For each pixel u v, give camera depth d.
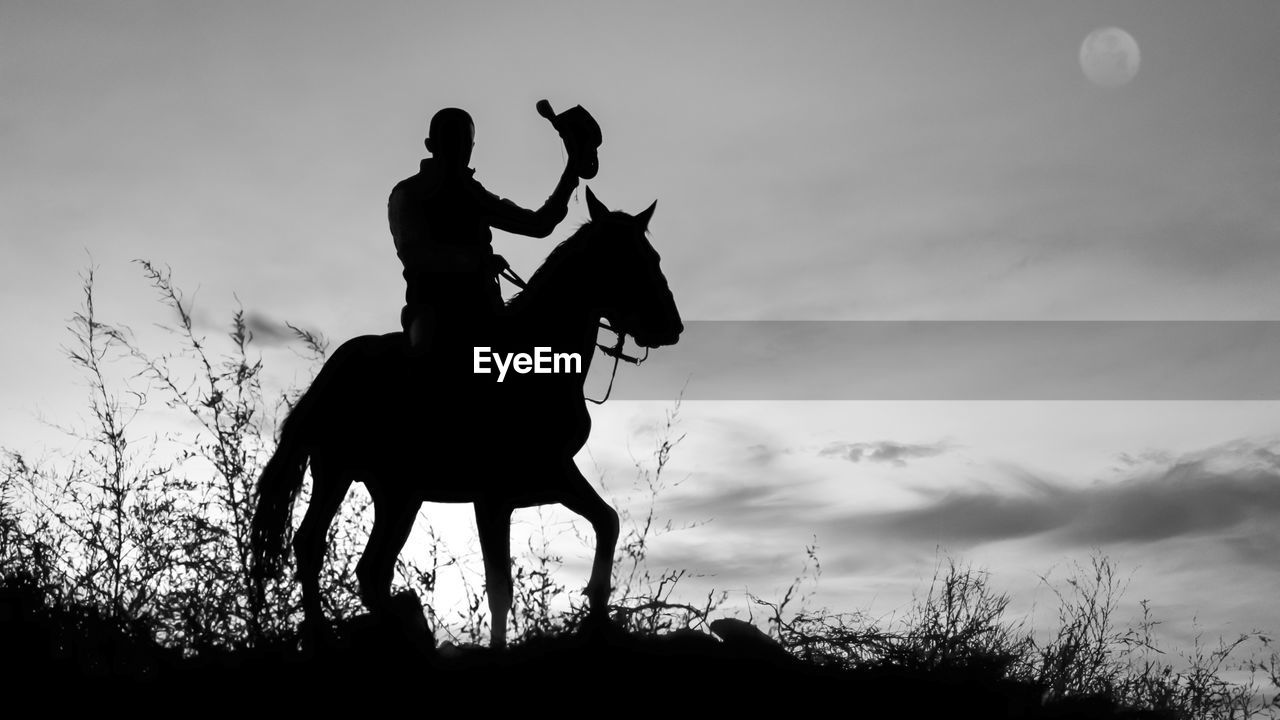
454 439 7.04
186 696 5.99
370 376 7.28
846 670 6.33
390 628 6.32
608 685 5.98
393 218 7.32
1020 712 6.27
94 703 5.90
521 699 5.91
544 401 7.09
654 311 7.36
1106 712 6.57
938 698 6.19
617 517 6.96
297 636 6.61
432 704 5.89
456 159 7.32
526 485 7.05
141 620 6.44
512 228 7.48
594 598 6.63
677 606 6.66
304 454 7.26
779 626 6.59
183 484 7.29
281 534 7.14
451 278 7.15
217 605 6.73
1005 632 7.05
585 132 7.72
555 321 7.27
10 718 5.77
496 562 7.02
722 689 6.01
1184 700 7.12
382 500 7.10
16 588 6.35
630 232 7.41
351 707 5.89
